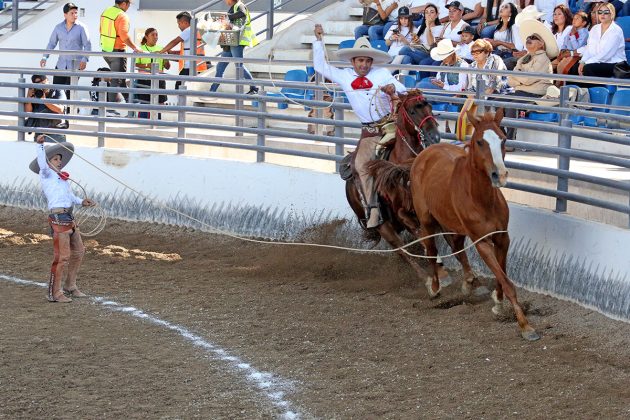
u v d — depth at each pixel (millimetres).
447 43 19109
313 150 18953
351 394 9570
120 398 9375
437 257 12898
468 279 12852
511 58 19109
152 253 16438
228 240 17375
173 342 11320
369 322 12141
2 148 20406
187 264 15727
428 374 10156
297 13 25969
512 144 13797
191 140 18484
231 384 9852
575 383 9773
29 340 11250
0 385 9664
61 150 13266
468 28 19359
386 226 13742
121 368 10297
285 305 13023
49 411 8984
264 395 9539
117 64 24078
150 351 10953
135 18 30141
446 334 11539
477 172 11125
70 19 24141
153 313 12633
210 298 13430
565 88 13586
